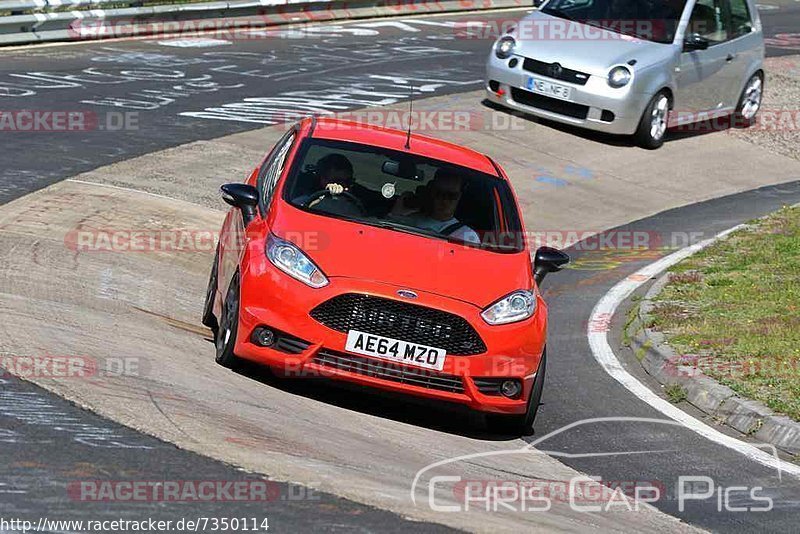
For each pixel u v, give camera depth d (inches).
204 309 1106.7
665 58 2138.3
